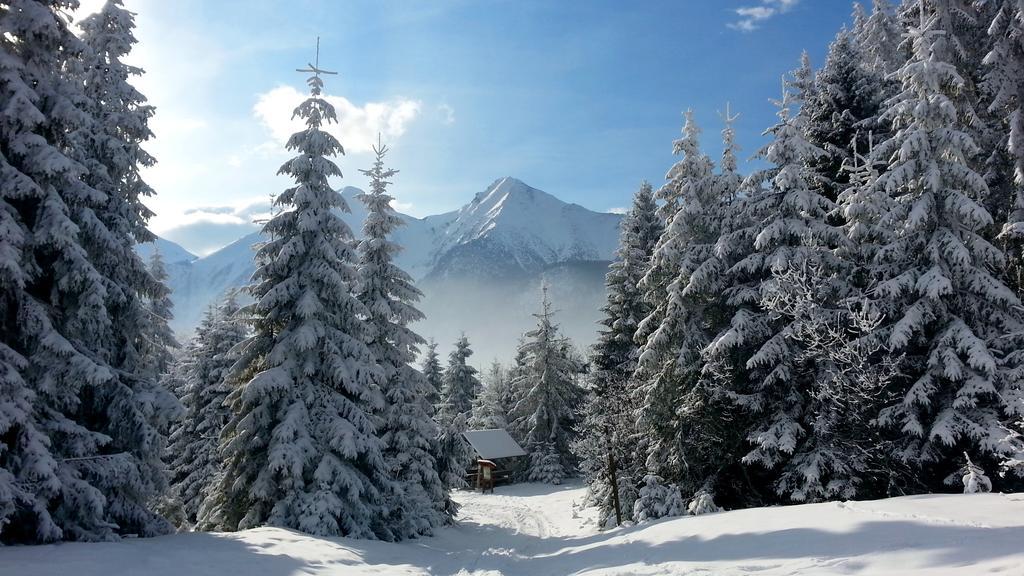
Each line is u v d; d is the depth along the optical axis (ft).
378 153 87.51
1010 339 55.11
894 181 57.62
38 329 40.37
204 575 31.40
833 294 62.80
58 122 43.14
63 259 43.11
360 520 60.18
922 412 57.47
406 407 84.33
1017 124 61.77
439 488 85.97
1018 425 50.96
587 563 42.65
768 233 63.77
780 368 62.64
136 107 57.36
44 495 36.96
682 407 71.10
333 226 64.23
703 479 72.33
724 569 29.53
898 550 27.43
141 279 52.37
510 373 244.42
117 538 40.63
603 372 114.32
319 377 64.39
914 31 59.98
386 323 84.38
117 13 56.03
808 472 58.49
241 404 63.82
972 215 53.98
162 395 48.32
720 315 76.89
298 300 61.72
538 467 175.94
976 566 22.38
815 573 25.68
